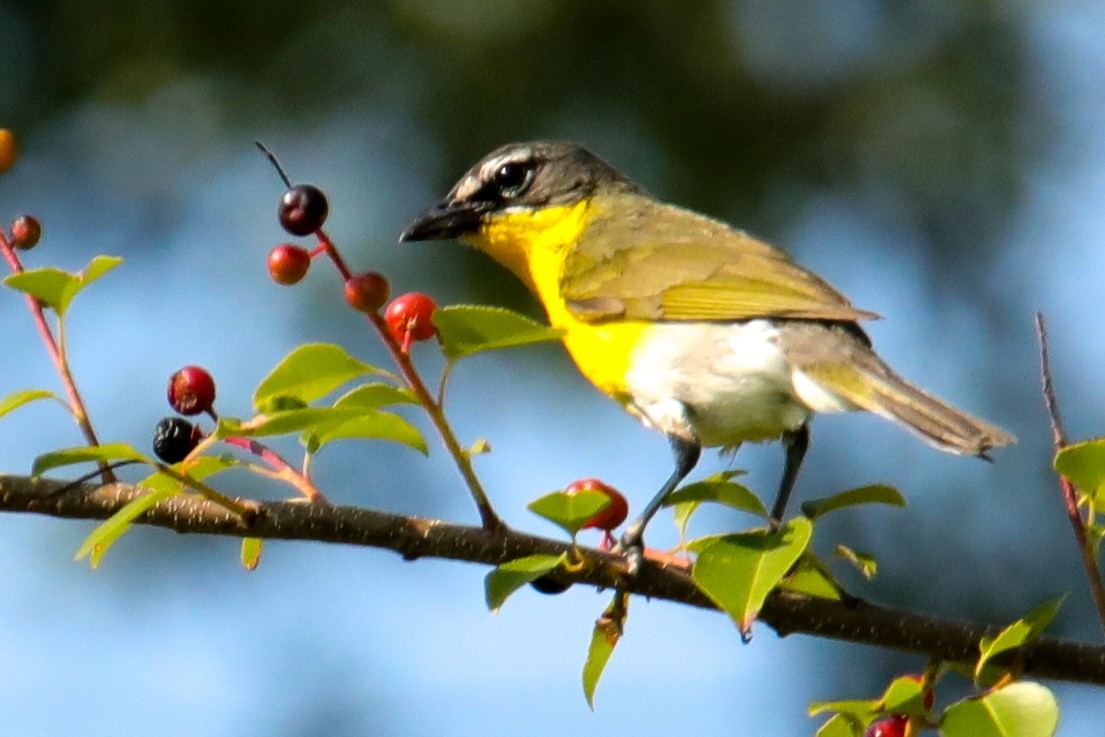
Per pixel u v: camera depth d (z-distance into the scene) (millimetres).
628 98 13930
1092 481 6055
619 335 9000
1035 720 5965
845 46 14477
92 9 13953
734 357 8523
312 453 6230
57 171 14227
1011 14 14484
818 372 8227
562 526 6137
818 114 14320
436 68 13773
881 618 6770
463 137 13703
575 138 13797
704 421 8797
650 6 14023
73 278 5855
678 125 13977
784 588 6824
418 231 10180
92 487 6137
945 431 7484
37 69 14109
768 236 14000
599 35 13945
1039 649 6742
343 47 13922
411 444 6270
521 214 10055
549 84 13836
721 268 8844
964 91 14266
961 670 6801
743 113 14133
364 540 6242
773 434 8758
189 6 13906
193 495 6227
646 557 6574
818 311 8367
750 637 6883
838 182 14312
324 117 13859
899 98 14273
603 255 9320
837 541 13242
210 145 13992
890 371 8117
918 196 14336
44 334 6008
